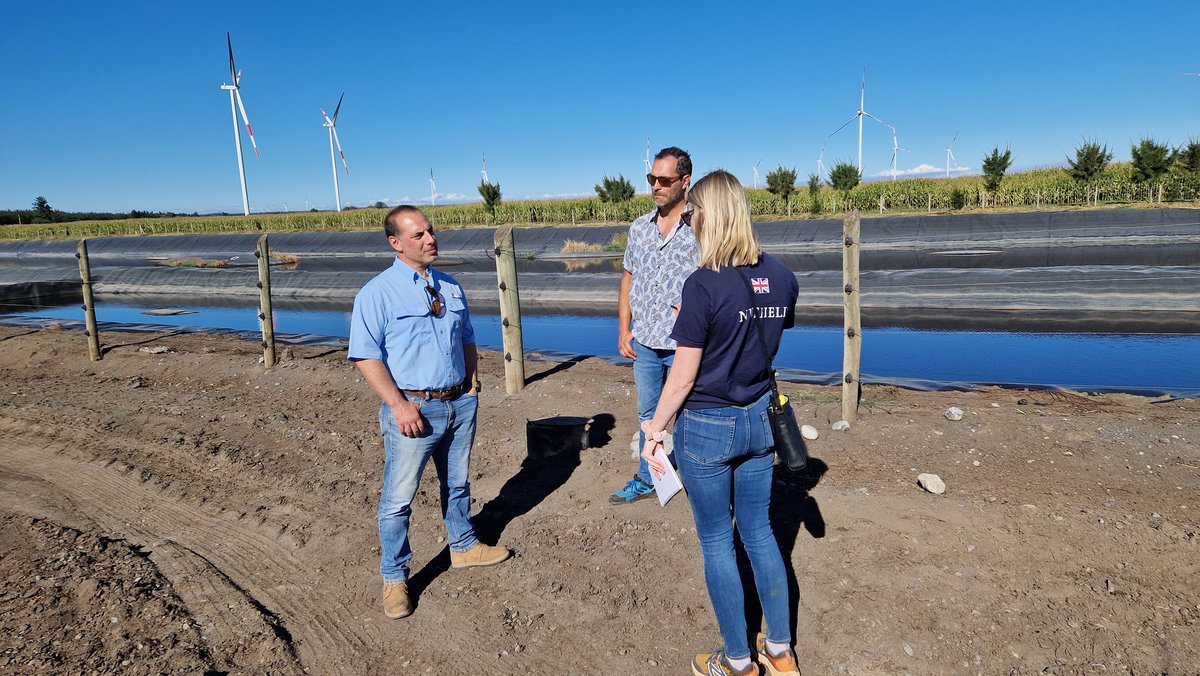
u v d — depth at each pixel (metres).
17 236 52.50
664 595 3.10
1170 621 2.71
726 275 2.12
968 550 3.25
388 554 3.07
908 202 33.44
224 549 3.79
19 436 5.93
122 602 3.19
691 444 2.28
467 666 2.73
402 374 2.97
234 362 8.27
